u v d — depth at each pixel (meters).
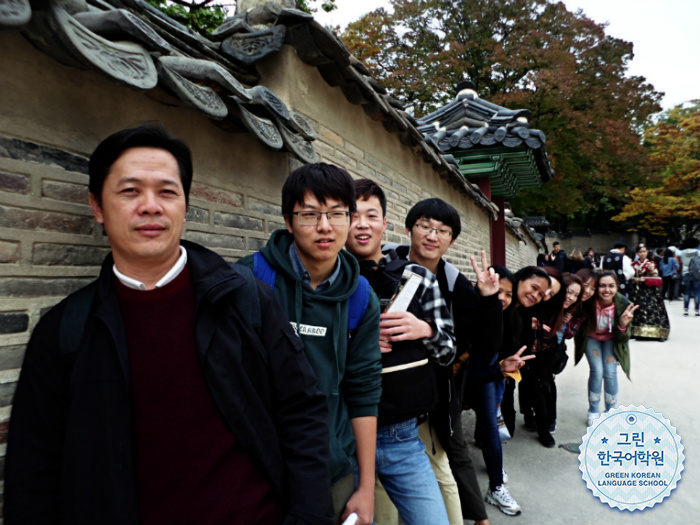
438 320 1.71
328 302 1.27
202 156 1.54
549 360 3.36
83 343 0.88
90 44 0.89
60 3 0.93
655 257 13.43
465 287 2.09
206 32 6.32
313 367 1.24
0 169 0.94
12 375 0.96
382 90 2.82
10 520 0.84
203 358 0.93
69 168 1.09
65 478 0.84
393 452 1.65
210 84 1.27
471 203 6.30
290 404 1.09
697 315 9.70
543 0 18.27
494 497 2.60
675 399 4.27
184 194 0.97
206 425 0.93
